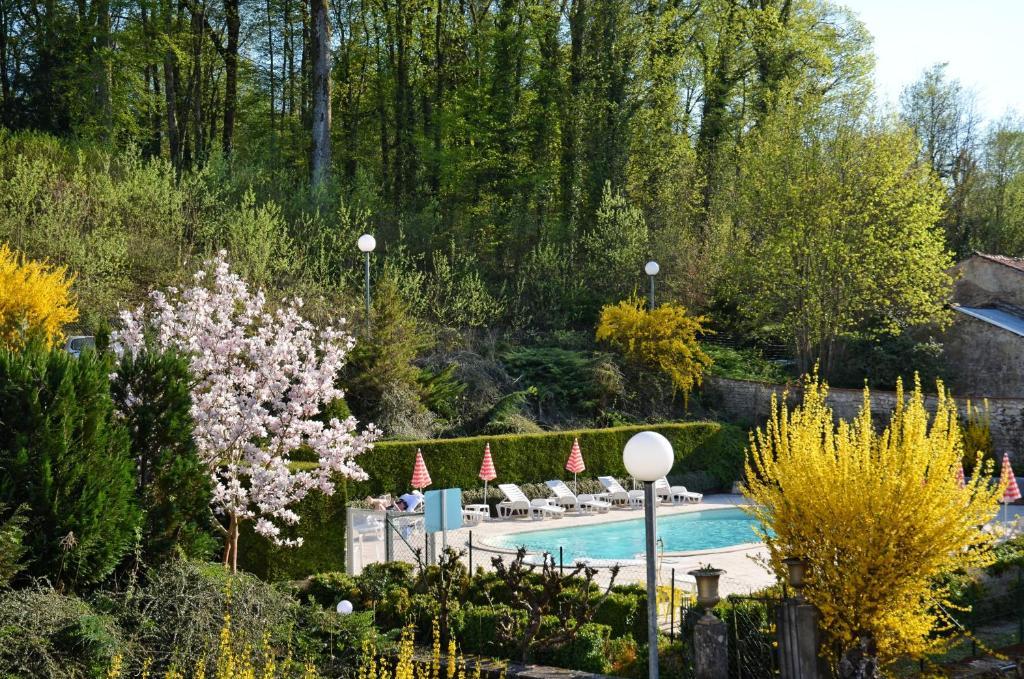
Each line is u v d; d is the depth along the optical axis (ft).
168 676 28.35
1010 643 43.57
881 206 108.47
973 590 46.03
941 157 165.07
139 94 130.11
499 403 94.63
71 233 87.81
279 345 51.75
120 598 35.35
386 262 101.45
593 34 135.13
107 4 118.42
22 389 35.73
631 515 83.46
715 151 142.92
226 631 30.27
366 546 57.62
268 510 49.14
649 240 126.21
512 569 40.65
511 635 39.14
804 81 141.69
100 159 102.58
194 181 101.71
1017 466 93.20
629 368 107.04
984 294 118.21
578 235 131.03
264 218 95.76
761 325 122.21
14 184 90.02
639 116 138.21
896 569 33.45
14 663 29.66
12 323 55.01
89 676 30.63
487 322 112.06
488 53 136.36
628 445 30.30
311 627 37.37
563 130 136.67
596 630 39.19
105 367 38.47
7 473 34.81
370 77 146.10
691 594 45.34
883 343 114.11
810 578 35.01
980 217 162.20
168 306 51.98
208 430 48.29
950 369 111.65
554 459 88.48
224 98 145.07
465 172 134.41
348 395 83.82
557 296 119.14
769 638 36.52
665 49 144.15
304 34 140.87
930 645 35.14
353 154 141.79
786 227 110.42
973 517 34.09
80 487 35.96
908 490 33.19
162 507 39.52
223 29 137.39
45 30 117.39
